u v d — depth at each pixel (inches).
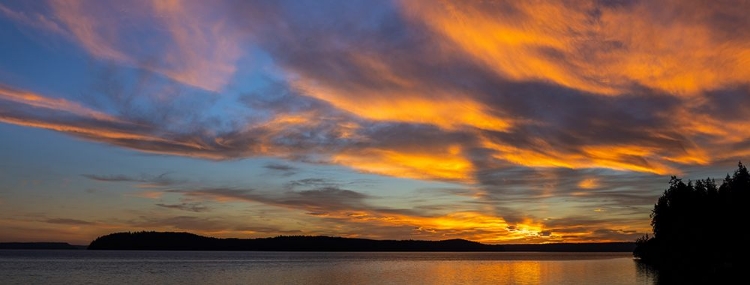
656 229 5393.7
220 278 3905.0
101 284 3405.5
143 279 3821.4
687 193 4566.9
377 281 3575.3
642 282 3107.8
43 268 5433.1
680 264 4598.9
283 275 4286.4
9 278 3949.3
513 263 7135.8
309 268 5615.2
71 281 3671.3
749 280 3075.8
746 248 3629.4
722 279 3238.2
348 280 3693.4
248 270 5113.2
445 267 5846.5
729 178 4261.8
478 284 3191.4
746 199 3750.0
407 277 3981.3
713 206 4116.6
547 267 5447.8
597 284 2989.7
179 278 3917.3
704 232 4133.9
